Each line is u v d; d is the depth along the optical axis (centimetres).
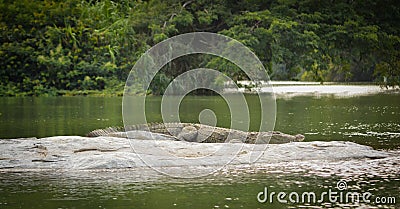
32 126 1627
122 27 3080
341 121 1738
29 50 3175
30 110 2128
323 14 3094
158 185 912
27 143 1207
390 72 3150
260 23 3012
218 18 3173
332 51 3025
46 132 1493
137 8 3166
